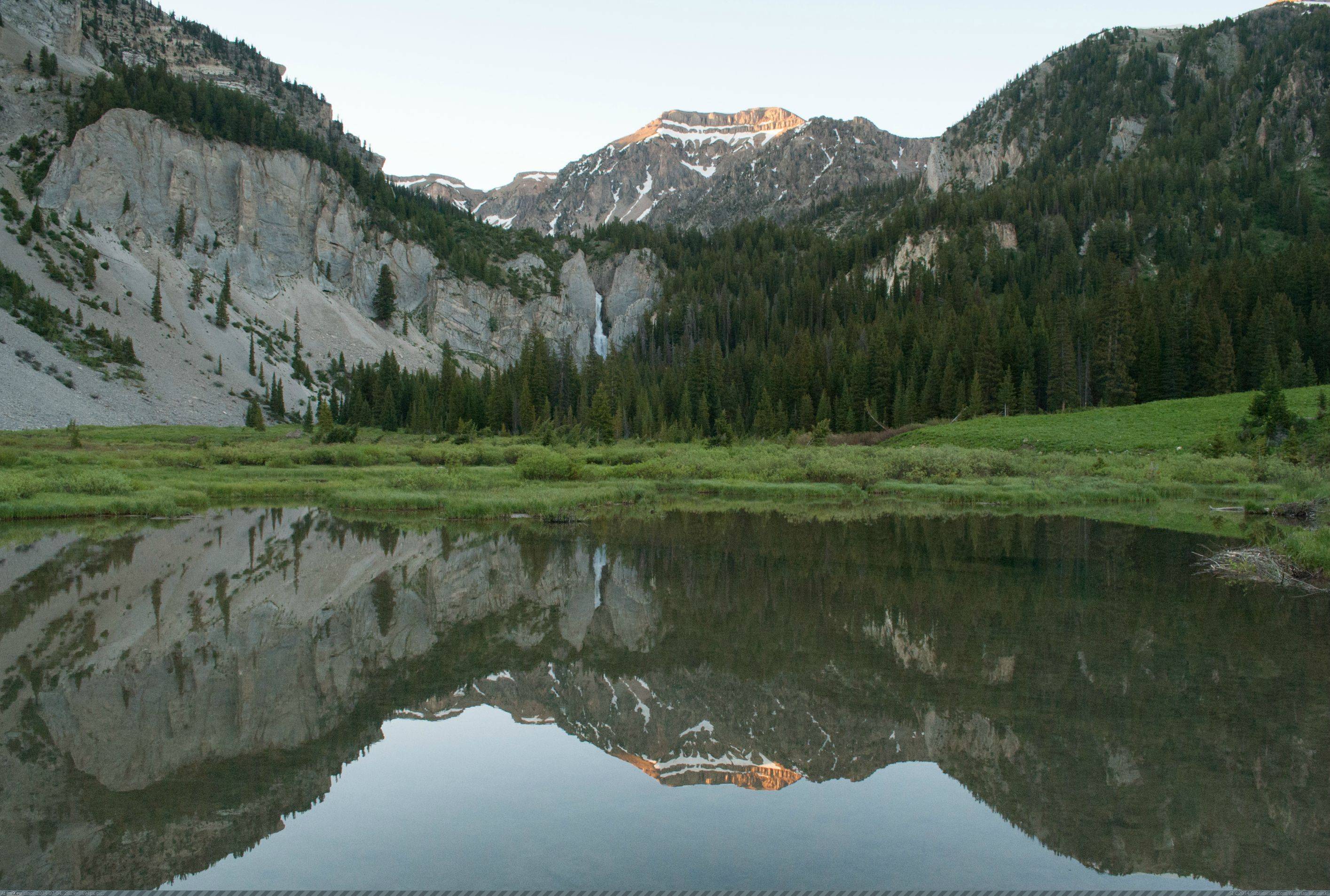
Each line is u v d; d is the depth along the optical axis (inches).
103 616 743.1
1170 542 1173.1
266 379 5113.2
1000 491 1908.2
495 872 298.2
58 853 317.7
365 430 4192.9
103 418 3789.4
